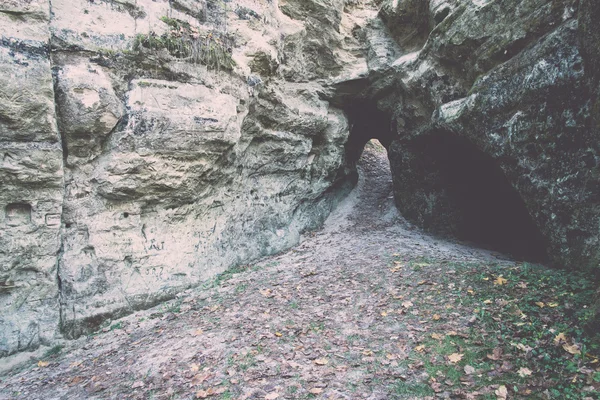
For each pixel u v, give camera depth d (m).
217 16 9.05
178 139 7.89
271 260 10.73
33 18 6.25
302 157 12.55
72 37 6.82
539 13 7.36
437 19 10.37
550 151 7.16
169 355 5.73
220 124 8.38
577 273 6.39
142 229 8.23
